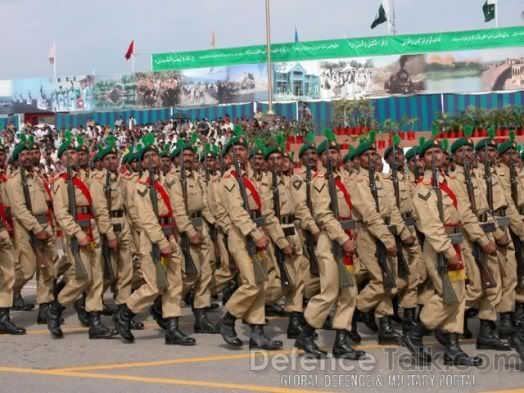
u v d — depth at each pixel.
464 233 8.15
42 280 10.46
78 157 9.62
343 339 8.05
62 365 8.04
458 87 29.62
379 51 30.28
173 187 9.11
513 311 8.87
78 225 9.20
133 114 32.69
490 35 29.12
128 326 9.09
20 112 35.00
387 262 8.71
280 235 8.99
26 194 9.89
